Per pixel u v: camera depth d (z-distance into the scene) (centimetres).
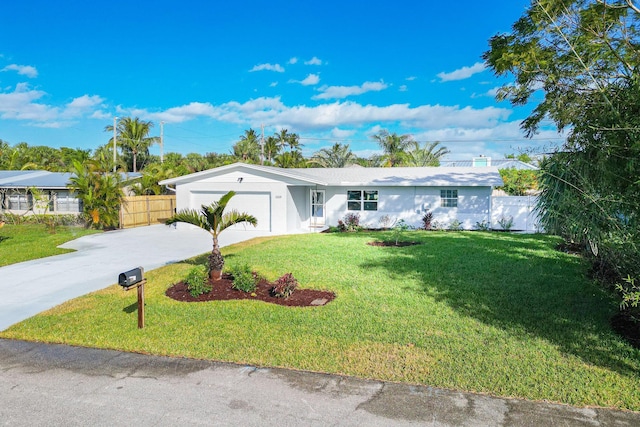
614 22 774
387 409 411
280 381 471
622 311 668
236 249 1409
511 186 2362
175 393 446
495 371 488
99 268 1130
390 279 934
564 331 612
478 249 1323
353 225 1969
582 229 603
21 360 535
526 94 988
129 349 566
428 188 2036
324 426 383
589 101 623
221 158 5422
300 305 759
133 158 4672
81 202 2456
